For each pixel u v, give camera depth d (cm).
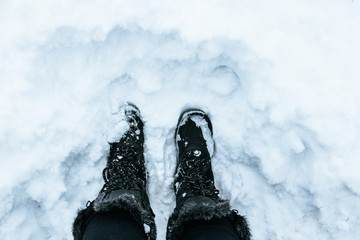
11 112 151
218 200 144
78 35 151
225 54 157
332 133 150
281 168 161
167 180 176
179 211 142
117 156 166
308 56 157
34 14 152
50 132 156
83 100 158
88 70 159
